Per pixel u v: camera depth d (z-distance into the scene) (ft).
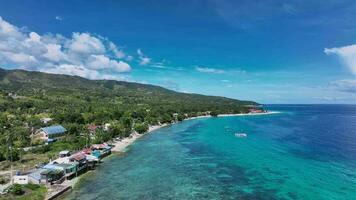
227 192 235.61
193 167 317.01
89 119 632.38
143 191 236.84
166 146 454.40
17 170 279.49
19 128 479.82
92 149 382.42
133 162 341.41
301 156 378.73
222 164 331.98
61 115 591.37
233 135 585.63
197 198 221.46
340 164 332.60
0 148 340.80
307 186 252.21
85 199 218.59
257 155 384.68
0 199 204.33
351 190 241.55
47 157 335.88
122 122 618.03
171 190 239.71
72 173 274.16
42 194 219.41
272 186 251.60
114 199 218.59
